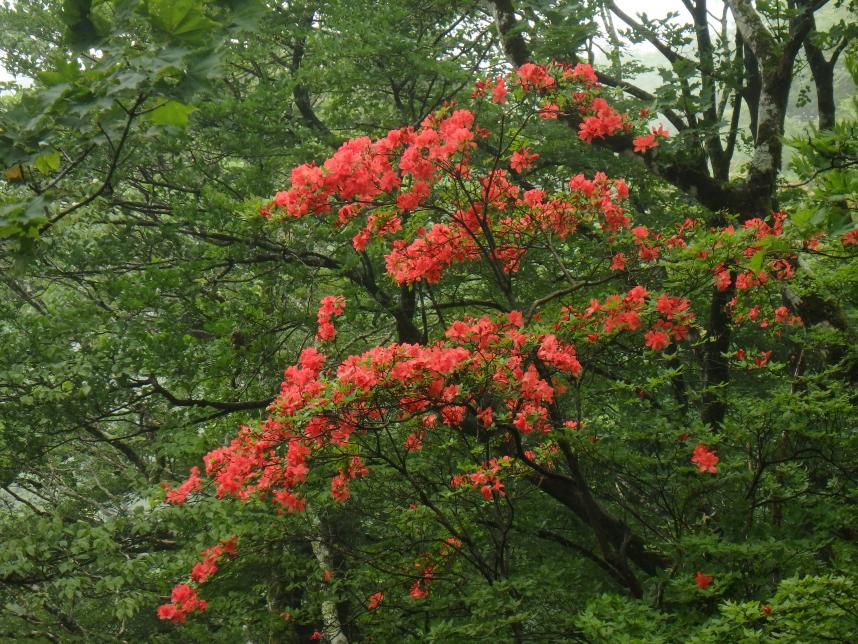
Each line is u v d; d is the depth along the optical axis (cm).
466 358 493
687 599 495
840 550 530
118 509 1170
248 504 704
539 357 518
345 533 857
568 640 538
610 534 643
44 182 314
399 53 891
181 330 790
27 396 750
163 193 957
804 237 314
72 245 845
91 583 827
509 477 606
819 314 606
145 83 194
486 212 580
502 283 584
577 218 611
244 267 915
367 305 847
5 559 723
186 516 748
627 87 830
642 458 567
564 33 724
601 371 654
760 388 797
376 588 764
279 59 1082
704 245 527
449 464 724
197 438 793
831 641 401
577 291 675
